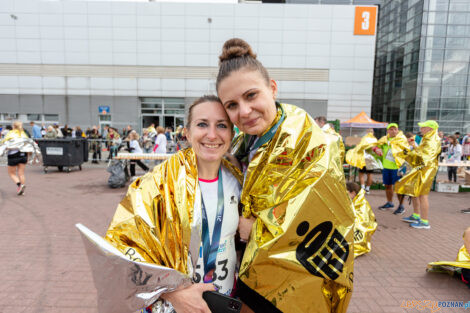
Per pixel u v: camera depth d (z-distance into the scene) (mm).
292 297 1188
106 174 10305
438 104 20484
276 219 1135
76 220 5191
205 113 1188
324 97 18766
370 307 2729
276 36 18453
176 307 1077
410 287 3096
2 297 2787
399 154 5188
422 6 19734
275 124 1181
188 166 1211
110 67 18797
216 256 1232
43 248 3947
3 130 17719
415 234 4777
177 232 1115
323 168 1132
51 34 18547
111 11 18391
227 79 1100
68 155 10328
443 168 13883
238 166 1405
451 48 19953
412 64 20891
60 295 2824
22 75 18891
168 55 18734
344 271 1221
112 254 913
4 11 18375
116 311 983
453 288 3078
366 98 18688
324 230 1169
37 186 8133
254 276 1170
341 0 21359
